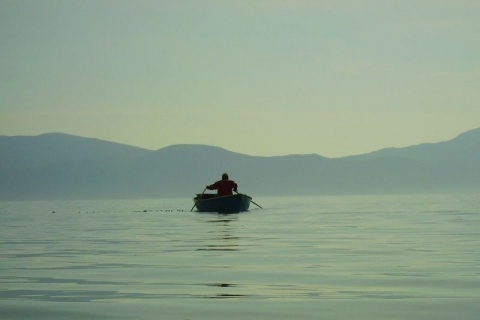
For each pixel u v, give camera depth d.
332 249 27.64
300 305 15.69
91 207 107.44
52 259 25.19
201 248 28.58
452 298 16.25
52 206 127.00
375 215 58.22
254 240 32.28
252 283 18.73
